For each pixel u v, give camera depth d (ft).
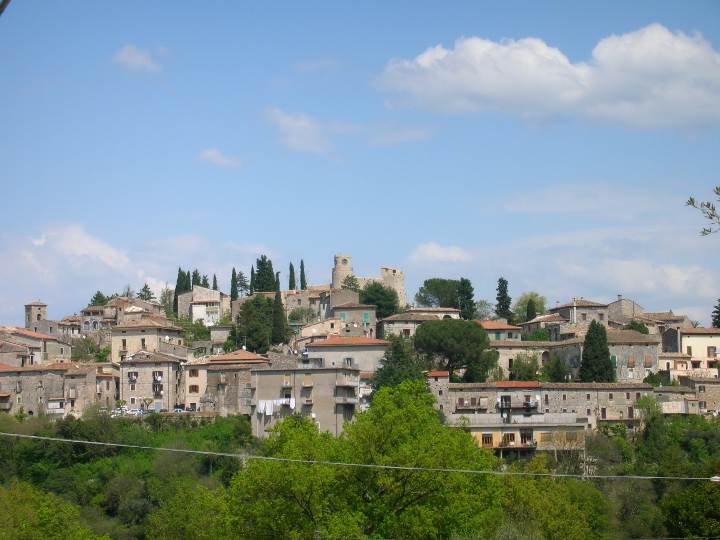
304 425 367.86
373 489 337.31
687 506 424.46
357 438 344.49
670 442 623.77
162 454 599.57
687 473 522.06
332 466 333.01
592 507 454.40
